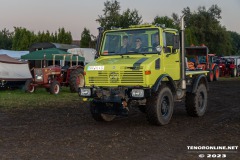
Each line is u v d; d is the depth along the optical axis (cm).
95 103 880
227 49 5875
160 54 857
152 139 720
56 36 4503
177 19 5469
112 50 919
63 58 2012
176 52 922
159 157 589
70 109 1162
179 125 875
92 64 866
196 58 2595
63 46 2908
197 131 802
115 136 749
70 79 1745
